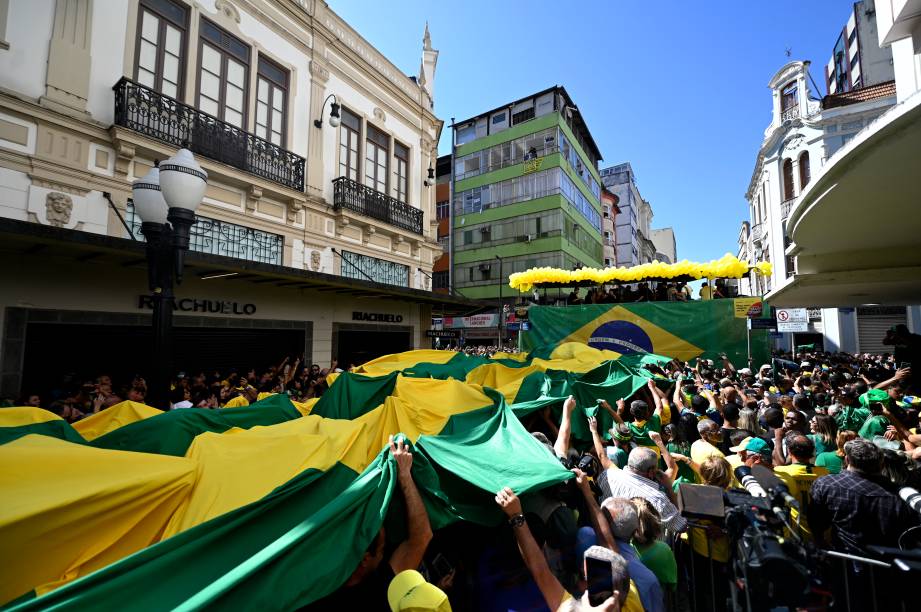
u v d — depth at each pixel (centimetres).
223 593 145
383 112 1436
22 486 176
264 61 1087
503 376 664
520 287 1530
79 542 173
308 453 249
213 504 208
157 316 416
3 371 651
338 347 1215
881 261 784
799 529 272
